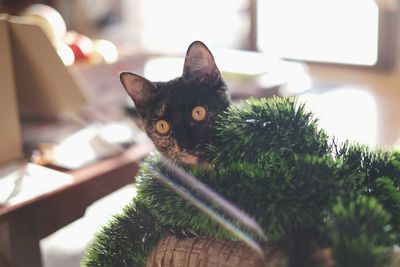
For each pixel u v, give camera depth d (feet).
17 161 1.88
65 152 1.97
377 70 5.64
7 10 5.48
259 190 0.99
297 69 3.67
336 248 0.84
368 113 4.00
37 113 2.22
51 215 1.66
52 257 2.77
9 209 1.53
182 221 1.07
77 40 2.66
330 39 6.02
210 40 6.86
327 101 4.36
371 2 5.57
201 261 1.08
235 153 1.09
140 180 1.20
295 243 0.92
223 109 1.53
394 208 1.02
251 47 6.53
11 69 1.81
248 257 1.03
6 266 1.61
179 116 1.57
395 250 0.95
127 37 6.87
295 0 6.12
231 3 6.59
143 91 1.63
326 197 0.95
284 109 1.11
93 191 1.80
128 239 1.17
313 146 1.08
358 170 1.09
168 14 7.06
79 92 2.03
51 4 6.16
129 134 2.20
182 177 1.14
